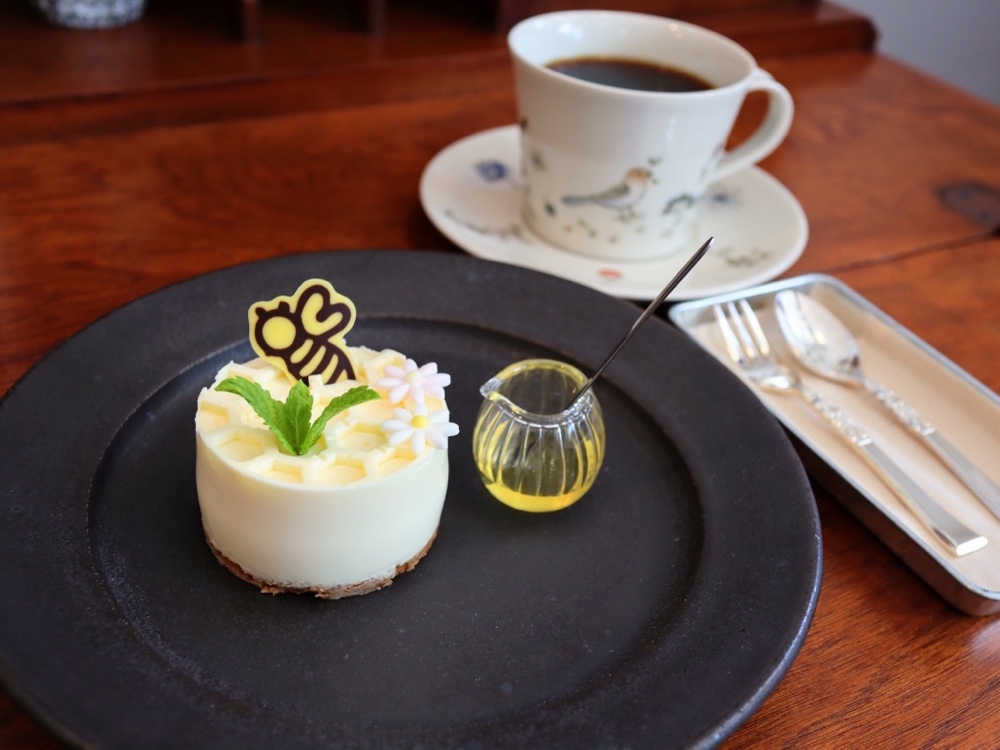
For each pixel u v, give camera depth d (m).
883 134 0.46
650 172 0.31
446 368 0.28
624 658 0.20
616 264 0.33
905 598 0.23
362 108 0.43
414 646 0.20
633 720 0.18
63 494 0.21
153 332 0.26
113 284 0.30
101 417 0.24
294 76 0.41
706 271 0.33
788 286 0.31
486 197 0.36
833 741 0.19
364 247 0.33
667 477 0.25
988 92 0.86
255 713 0.18
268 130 0.40
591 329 0.29
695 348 0.27
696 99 0.29
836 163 0.43
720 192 0.38
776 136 0.33
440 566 0.22
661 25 0.35
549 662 0.20
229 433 0.21
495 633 0.21
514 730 0.18
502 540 0.23
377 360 0.24
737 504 0.23
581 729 0.18
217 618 0.20
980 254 0.37
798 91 0.49
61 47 0.41
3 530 0.20
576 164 0.31
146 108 0.39
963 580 0.22
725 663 0.19
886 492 0.25
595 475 0.24
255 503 0.20
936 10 0.79
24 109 0.37
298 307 0.23
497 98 0.45
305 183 0.37
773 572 0.21
